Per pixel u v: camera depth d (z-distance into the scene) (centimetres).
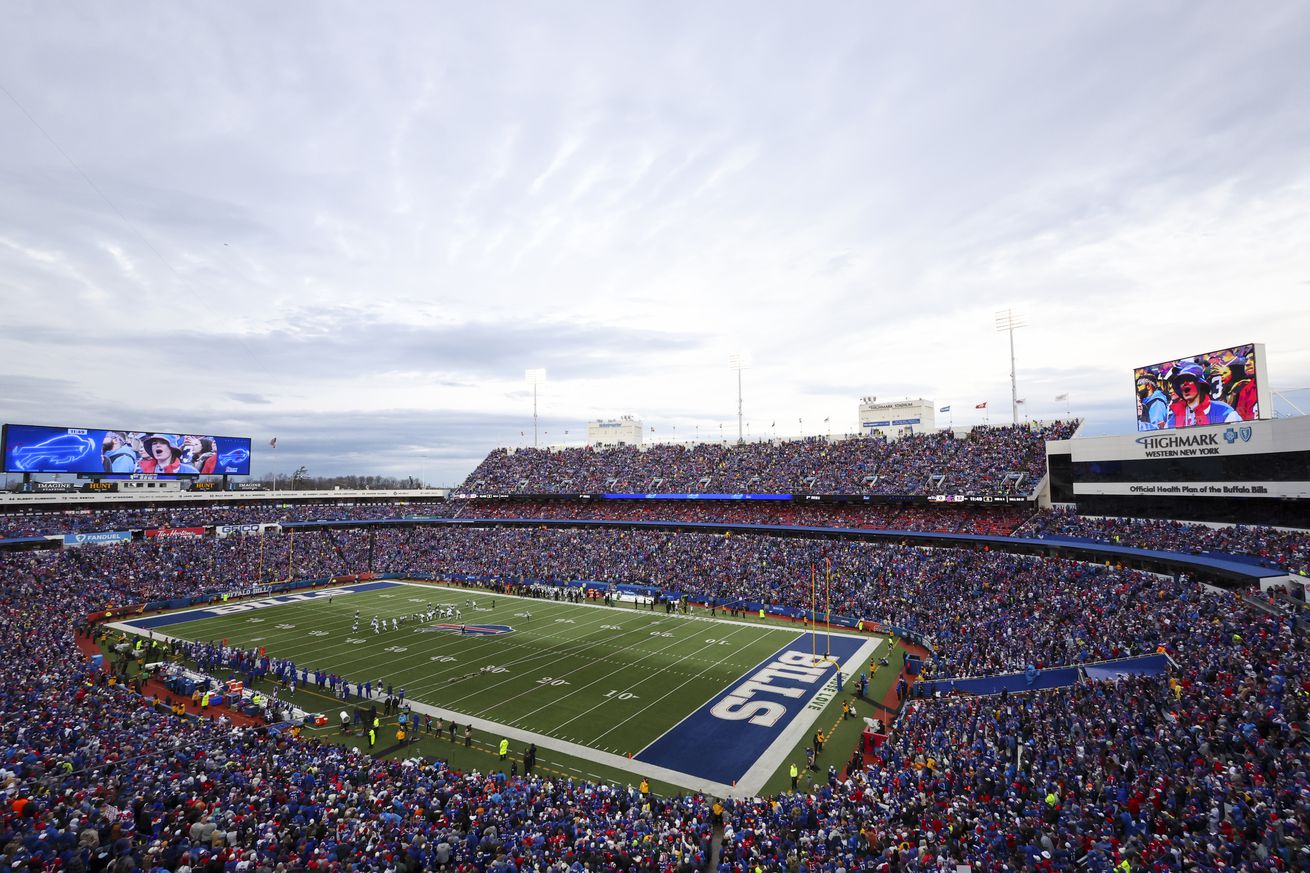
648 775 3120
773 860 2075
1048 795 2259
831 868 1898
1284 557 3866
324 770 2770
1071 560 5469
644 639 5672
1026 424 7694
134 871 1584
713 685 4419
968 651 4419
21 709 3106
